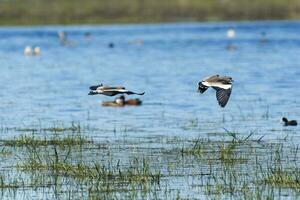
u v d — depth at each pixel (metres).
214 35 80.50
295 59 57.75
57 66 58.22
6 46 76.50
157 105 38.03
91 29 91.75
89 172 22.81
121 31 88.31
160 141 28.14
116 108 37.28
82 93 43.00
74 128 31.41
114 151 26.33
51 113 35.88
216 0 103.56
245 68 53.06
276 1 100.88
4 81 49.28
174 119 33.50
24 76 52.06
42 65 59.34
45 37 84.44
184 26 91.69
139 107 37.50
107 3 105.12
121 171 23.08
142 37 81.00
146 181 21.69
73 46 75.25
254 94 40.78
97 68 55.88
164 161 24.58
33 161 24.22
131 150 26.48
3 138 29.25
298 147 26.70
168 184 21.58
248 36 78.25
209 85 16.95
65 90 44.34
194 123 32.28
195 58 60.66
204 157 25.11
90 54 67.00
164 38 79.12
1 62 62.62
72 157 25.39
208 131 30.27
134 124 32.31
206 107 36.97
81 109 37.12
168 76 49.88
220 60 58.75
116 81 48.03
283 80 46.12
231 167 23.56
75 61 61.62
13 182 21.95
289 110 35.47
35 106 38.16
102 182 21.89
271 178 21.78
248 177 22.25
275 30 83.44
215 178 22.11
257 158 24.81
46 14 101.25
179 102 38.81
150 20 98.50
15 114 35.59
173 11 100.62
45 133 30.31
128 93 16.31
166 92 42.59
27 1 108.06
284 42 71.25
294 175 22.31
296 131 30.02
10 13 102.06
